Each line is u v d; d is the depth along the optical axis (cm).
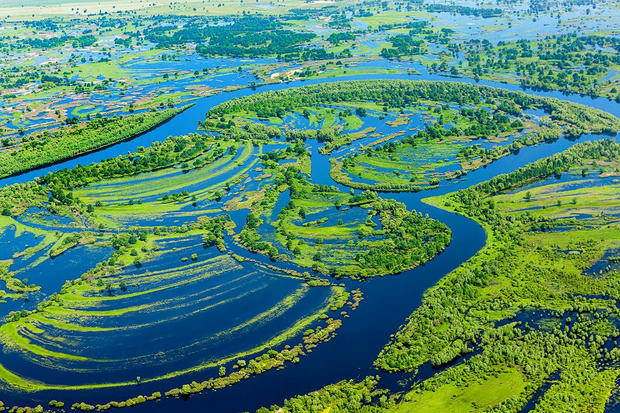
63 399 15138
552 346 15662
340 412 14138
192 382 15225
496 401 14100
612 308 16888
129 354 16550
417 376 15162
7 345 17138
